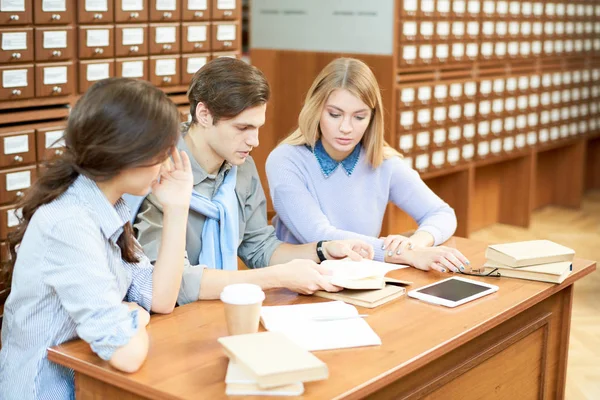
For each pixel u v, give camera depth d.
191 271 1.95
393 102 4.37
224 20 3.45
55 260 1.57
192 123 2.12
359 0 4.41
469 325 1.78
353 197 2.60
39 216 1.60
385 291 1.98
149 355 1.57
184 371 1.49
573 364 3.49
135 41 3.11
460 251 2.46
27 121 2.85
